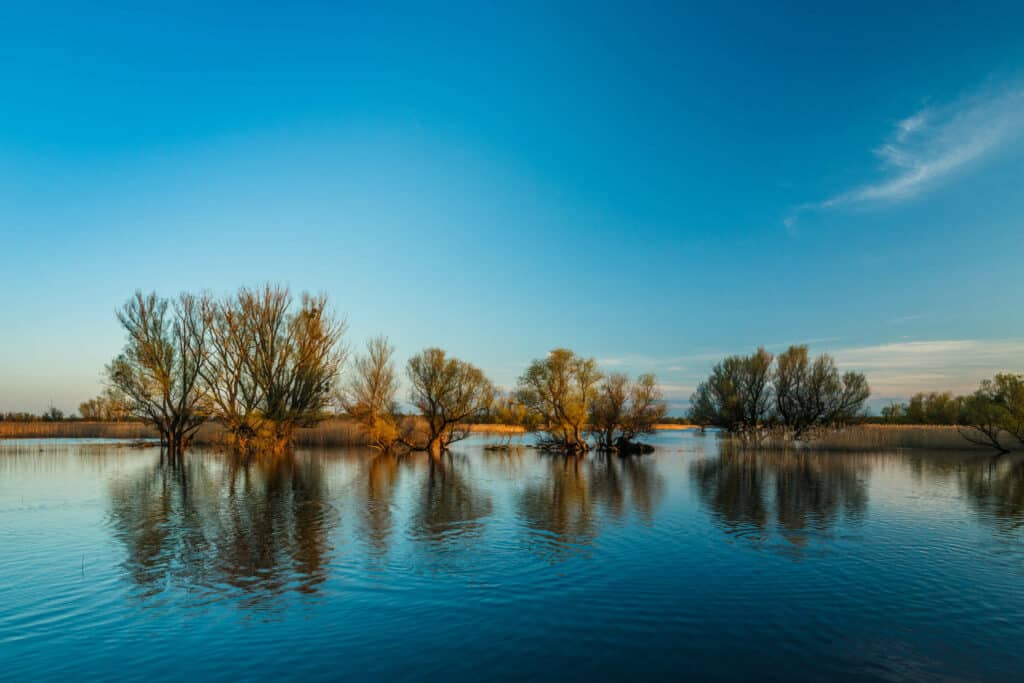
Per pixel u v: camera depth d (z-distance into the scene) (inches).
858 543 697.6
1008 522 826.2
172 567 587.8
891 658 383.6
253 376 2162.9
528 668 367.6
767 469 1585.9
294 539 709.3
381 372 2292.1
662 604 482.9
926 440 2356.1
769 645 403.9
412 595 504.1
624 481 1312.7
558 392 2234.3
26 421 3132.4
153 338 2167.8
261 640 408.8
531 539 713.0
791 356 2748.5
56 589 518.3
